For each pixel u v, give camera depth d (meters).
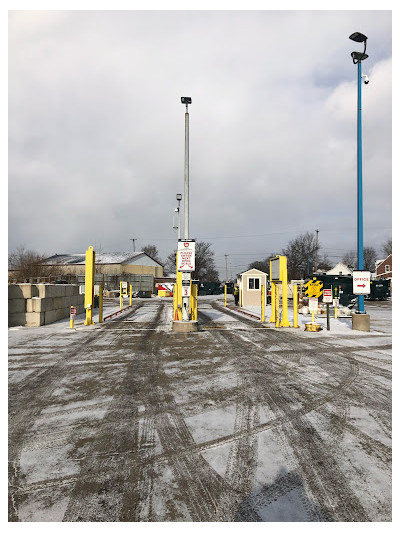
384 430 4.85
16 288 14.91
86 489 3.44
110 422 5.09
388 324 18.12
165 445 4.37
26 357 9.24
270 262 17.61
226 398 6.12
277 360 9.06
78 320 17.47
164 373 7.73
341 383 7.07
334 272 75.25
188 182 15.28
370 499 3.30
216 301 38.59
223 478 3.63
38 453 4.17
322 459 4.04
